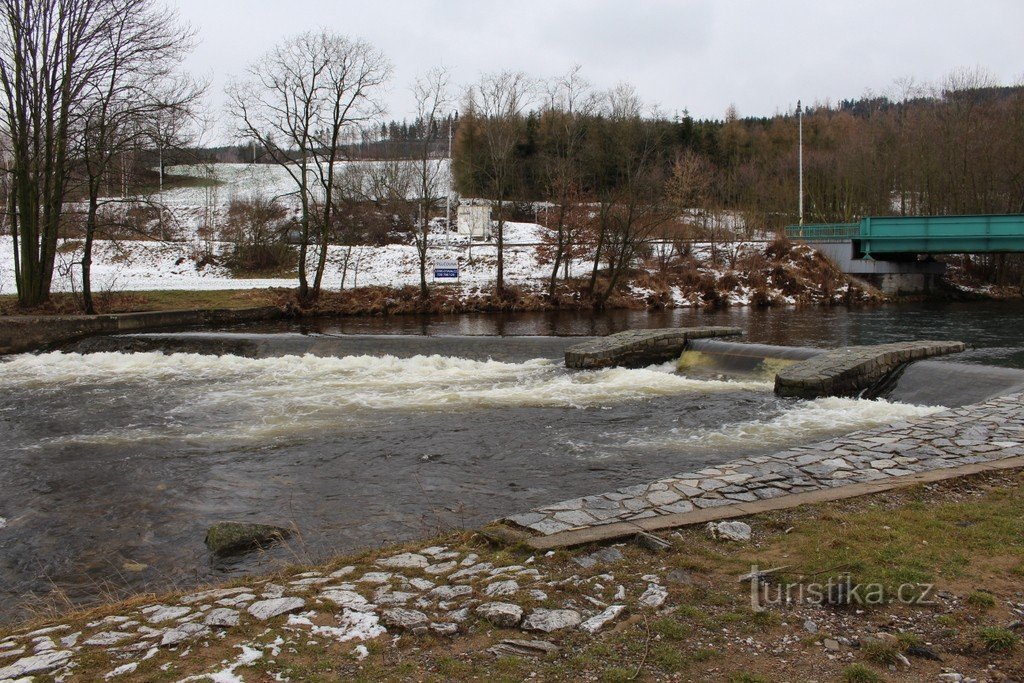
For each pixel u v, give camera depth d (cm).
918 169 5544
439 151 5259
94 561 768
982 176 5206
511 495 929
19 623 600
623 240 3862
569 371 1791
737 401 1434
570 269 4350
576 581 541
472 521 832
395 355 2127
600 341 1931
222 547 767
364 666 429
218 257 4769
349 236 5025
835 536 605
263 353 2192
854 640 443
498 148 3838
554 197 4197
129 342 2277
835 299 4238
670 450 1114
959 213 5334
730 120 8562
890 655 418
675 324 3044
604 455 1098
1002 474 784
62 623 534
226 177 8062
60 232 3569
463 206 5478
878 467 821
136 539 821
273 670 424
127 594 687
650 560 581
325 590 550
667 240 4512
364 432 1263
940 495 720
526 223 5872
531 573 562
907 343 1728
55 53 2778
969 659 417
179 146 3022
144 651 456
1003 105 5491
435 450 1147
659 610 492
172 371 1902
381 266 4484
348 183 4550
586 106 3997
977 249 4153
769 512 678
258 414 1412
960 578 516
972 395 1319
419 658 438
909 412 1271
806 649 435
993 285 4975
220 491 973
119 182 3002
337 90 3375
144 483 1012
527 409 1419
